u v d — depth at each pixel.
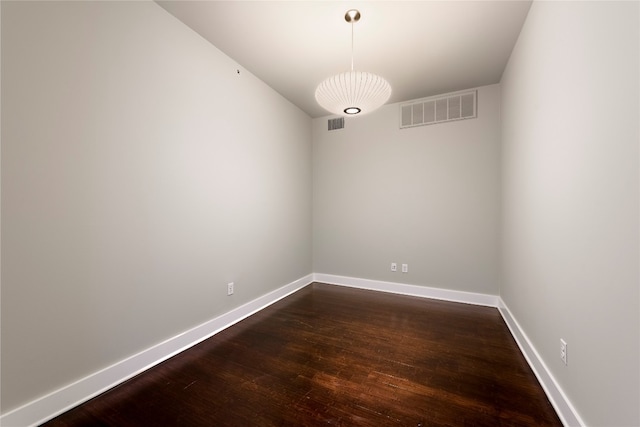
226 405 1.55
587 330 1.25
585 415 1.25
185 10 2.06
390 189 3.80
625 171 0.99
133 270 1.86
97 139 1.66
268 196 3.27
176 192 2.15
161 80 2.03
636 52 0.93
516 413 1.48
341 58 2.69
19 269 1.36
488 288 3.29
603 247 1.12
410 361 2.01
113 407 1.54
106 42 1.70
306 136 4.14
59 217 1.50
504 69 2.88
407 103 3.68
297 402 1.57
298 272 3.95
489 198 3.28
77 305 1.57
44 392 1.44
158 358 2.00
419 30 2.27
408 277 3.71
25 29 1.37
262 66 2.84
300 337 2.41
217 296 2.54
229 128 2.67
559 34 1.53
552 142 1.64
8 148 1.32
